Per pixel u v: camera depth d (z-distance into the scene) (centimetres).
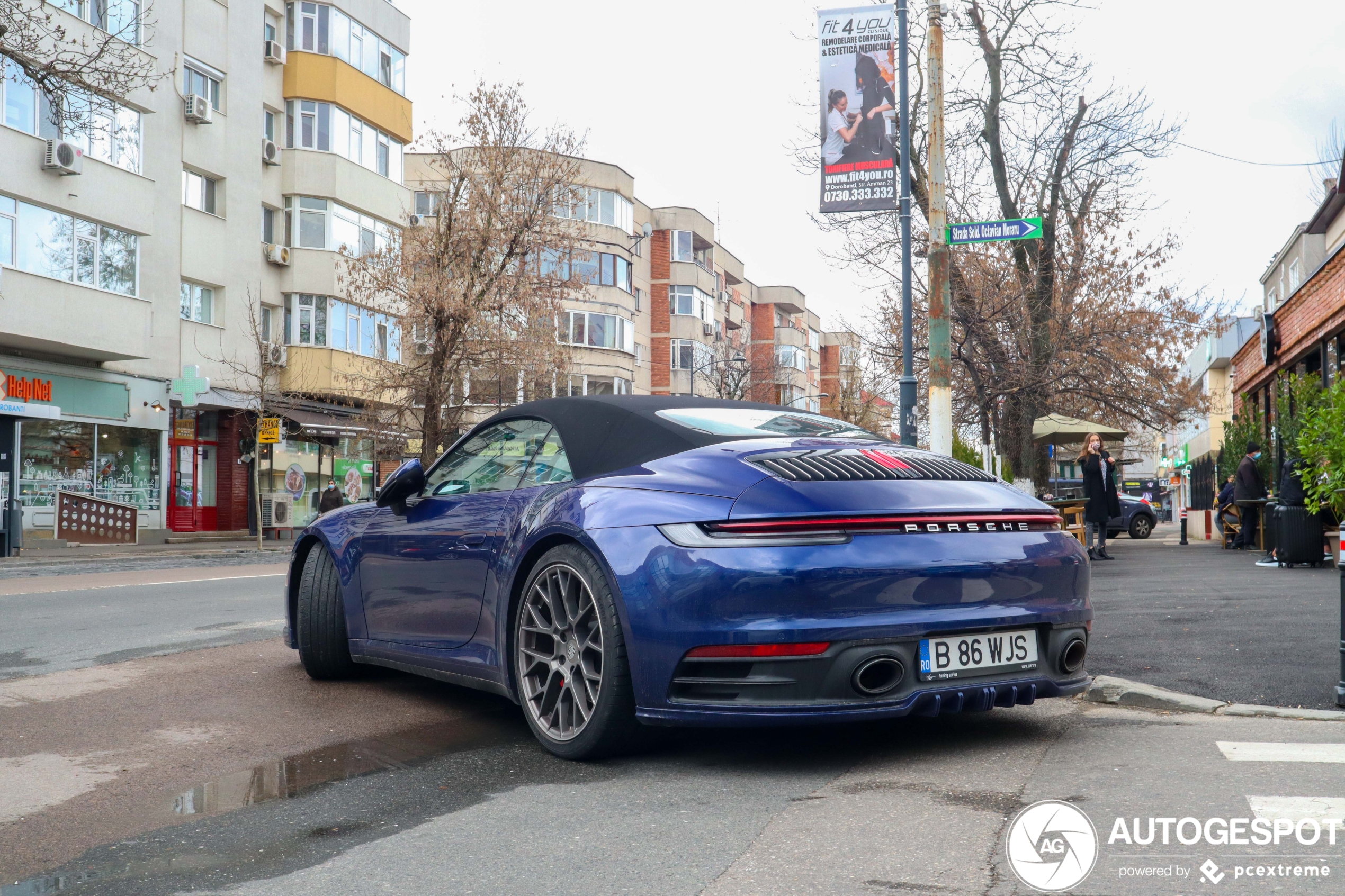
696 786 352
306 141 3184
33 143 2245
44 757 417
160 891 271
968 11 2122
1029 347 2078
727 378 6206
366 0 3372
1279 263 3928
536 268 2839
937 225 1109
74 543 2391
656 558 363
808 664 344
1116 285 2181
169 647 715
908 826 301
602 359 5166
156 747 429
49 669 631
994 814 309
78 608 1010
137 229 2520
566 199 2861
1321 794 318
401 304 3109
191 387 2714
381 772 385
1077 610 396
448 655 467
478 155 2758
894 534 364
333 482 2645
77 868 290
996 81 2134
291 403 2973
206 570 1680
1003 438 2227
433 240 2755
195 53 2839
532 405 482
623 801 338
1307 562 1234
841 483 372
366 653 534
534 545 412
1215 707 456
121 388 2588
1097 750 385
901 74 1358
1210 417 5356
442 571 471
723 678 352
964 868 266
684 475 384
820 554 350
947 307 1111
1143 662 560
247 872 283
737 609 347
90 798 359
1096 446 1596
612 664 374
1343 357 1788
